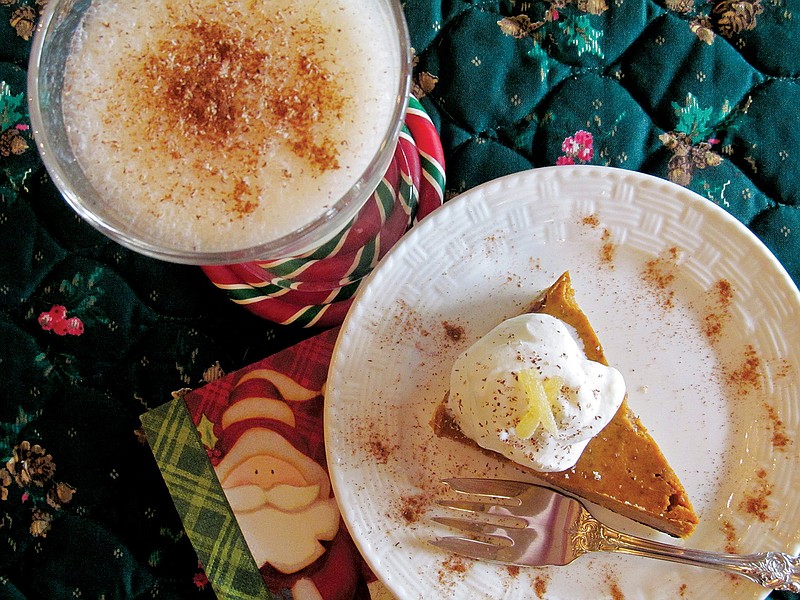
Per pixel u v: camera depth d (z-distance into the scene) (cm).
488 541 28
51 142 23
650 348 29
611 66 31
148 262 31
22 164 31
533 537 28
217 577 29
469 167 31
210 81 22
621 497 28
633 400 29
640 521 29
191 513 30
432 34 31
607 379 28
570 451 27
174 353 31
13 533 30
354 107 22
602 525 28
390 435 29
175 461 30
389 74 23
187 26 23
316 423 30
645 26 31
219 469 30
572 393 27
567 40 31
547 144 31
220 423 30
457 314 29
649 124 31
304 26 23
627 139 31
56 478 31
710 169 31
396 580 28
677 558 27
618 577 28
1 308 31
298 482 30
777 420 28
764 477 28
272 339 31
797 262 31
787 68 31
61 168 23
